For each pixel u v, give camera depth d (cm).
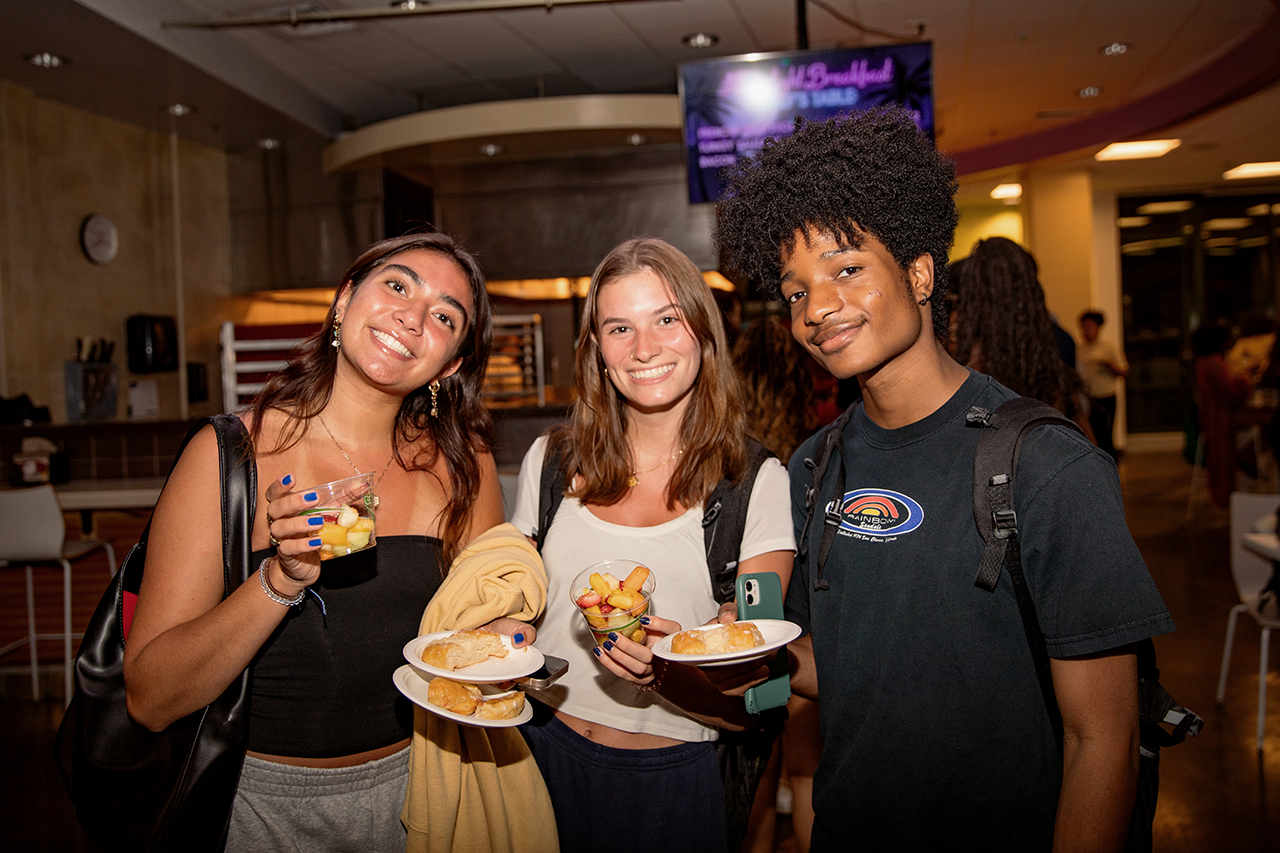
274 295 803
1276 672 370
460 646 117
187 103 616
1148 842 101
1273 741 303
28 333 579
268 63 620
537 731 149
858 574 109
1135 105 771
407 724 136
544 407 440
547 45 596
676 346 146
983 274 213
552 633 148
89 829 122
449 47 596
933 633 101
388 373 131
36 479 423
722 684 124
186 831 119
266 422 134
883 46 491
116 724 120
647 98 623
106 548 423
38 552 369
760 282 123
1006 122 831
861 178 99
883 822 105
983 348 212
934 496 104
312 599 128
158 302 689
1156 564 565
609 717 142
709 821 142
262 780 126
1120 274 1111
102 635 125
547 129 623
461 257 148
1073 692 95
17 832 264
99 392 605
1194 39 622
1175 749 301
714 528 144
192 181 723
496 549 138
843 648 110
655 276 147
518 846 136
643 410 156
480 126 623
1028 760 99
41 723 360
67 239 612
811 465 127
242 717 122
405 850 134
